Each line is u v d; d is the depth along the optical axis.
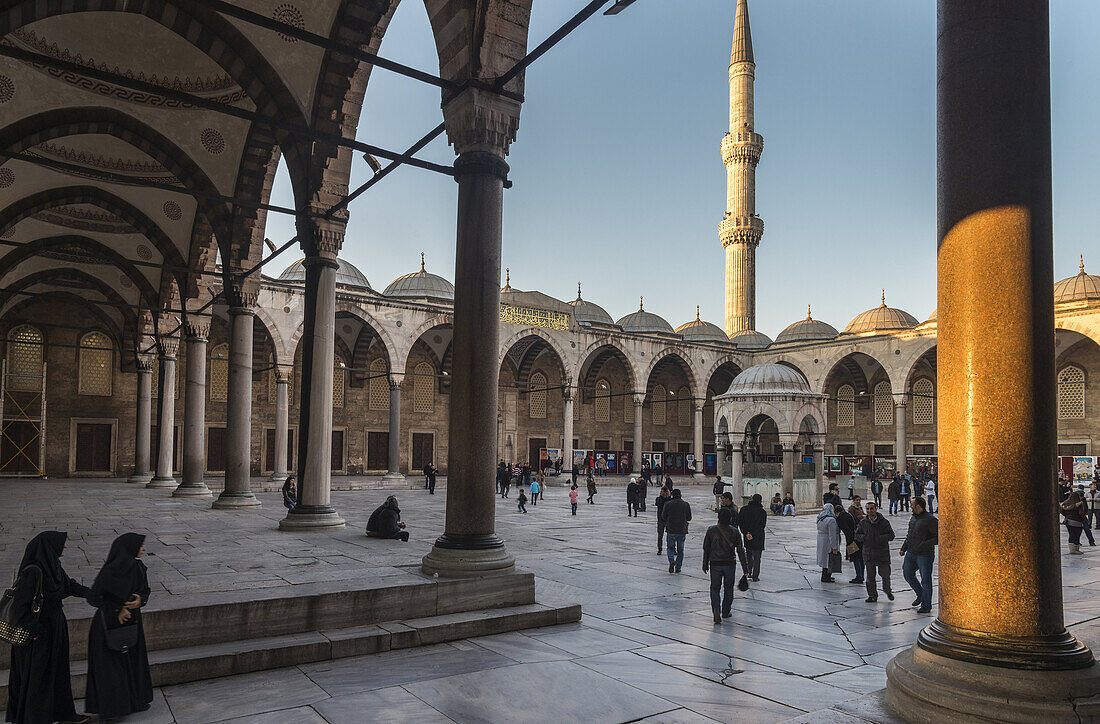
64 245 21.38
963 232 4.23
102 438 31.41
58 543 4.58
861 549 10.13
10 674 4.54
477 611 7.18
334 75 11.78
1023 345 4.05
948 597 4.21
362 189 10.97
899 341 37.66
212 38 11.45
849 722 4.04
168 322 23.50
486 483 7.65
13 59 12.96
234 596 6.23
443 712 4.81
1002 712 3.69
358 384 37.41
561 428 43.69
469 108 7.84
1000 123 4.18
